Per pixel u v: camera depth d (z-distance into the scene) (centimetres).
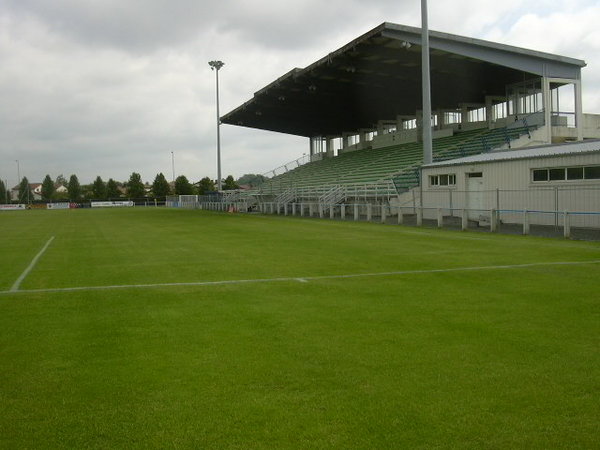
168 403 411
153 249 1561
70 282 991
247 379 458
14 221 3825
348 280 950
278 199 4534
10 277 1069
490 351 522
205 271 1091
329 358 510
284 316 682
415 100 4625
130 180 11419
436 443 342
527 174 2147
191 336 596
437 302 752
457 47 2927
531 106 3619
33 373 483
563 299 757
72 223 3338
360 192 3447
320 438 352
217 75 5688
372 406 399
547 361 491
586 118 3325
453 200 2609
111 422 381
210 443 348
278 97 4562
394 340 565
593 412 384
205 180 10881
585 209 1908
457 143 3541
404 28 2827
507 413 383
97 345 569
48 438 360
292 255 1336
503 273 997
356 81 3959
